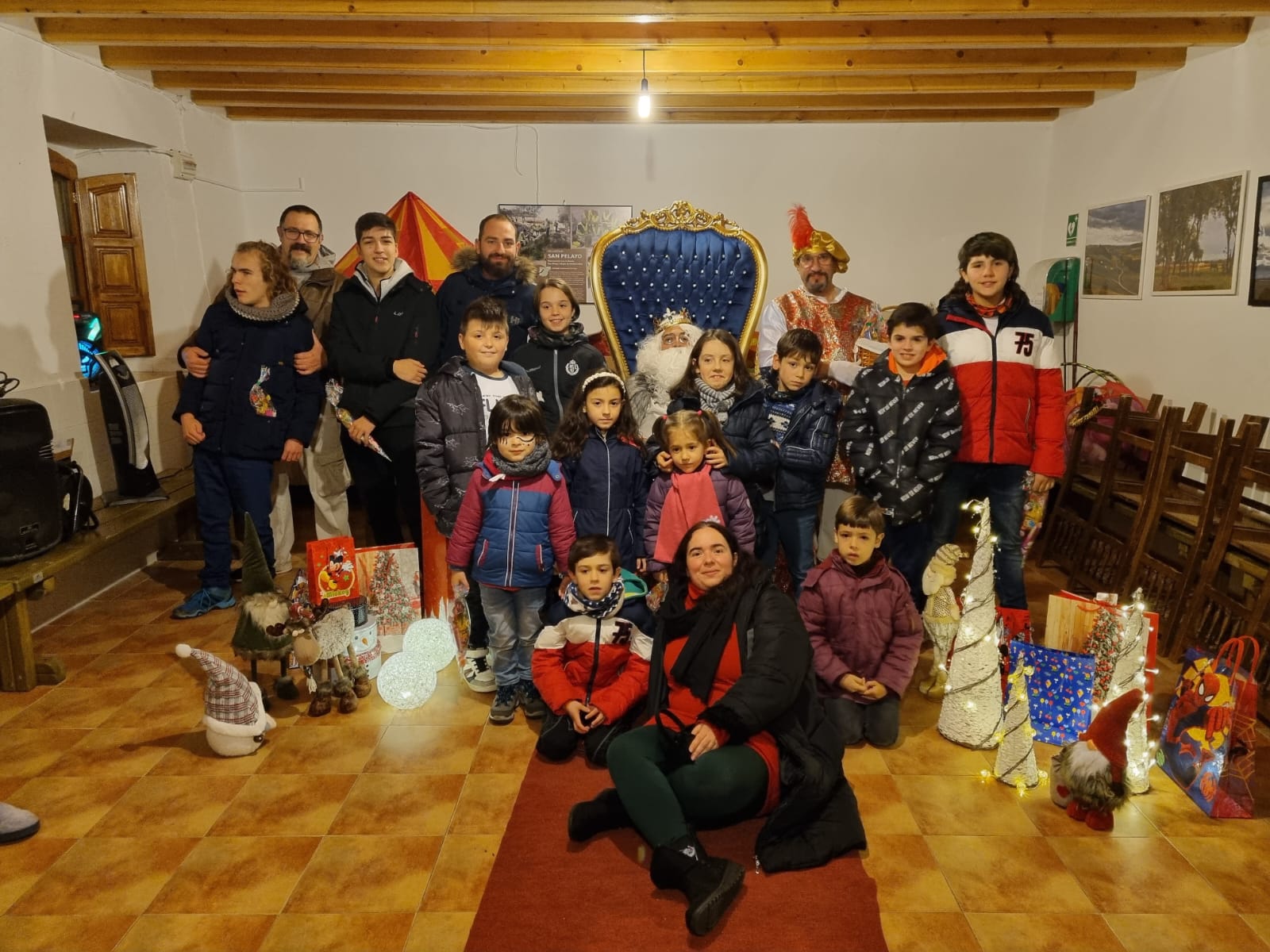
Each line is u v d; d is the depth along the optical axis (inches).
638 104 171.0
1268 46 147.2
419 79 190.7
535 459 108.5
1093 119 205.6
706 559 92.0
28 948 73.8
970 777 100.2
